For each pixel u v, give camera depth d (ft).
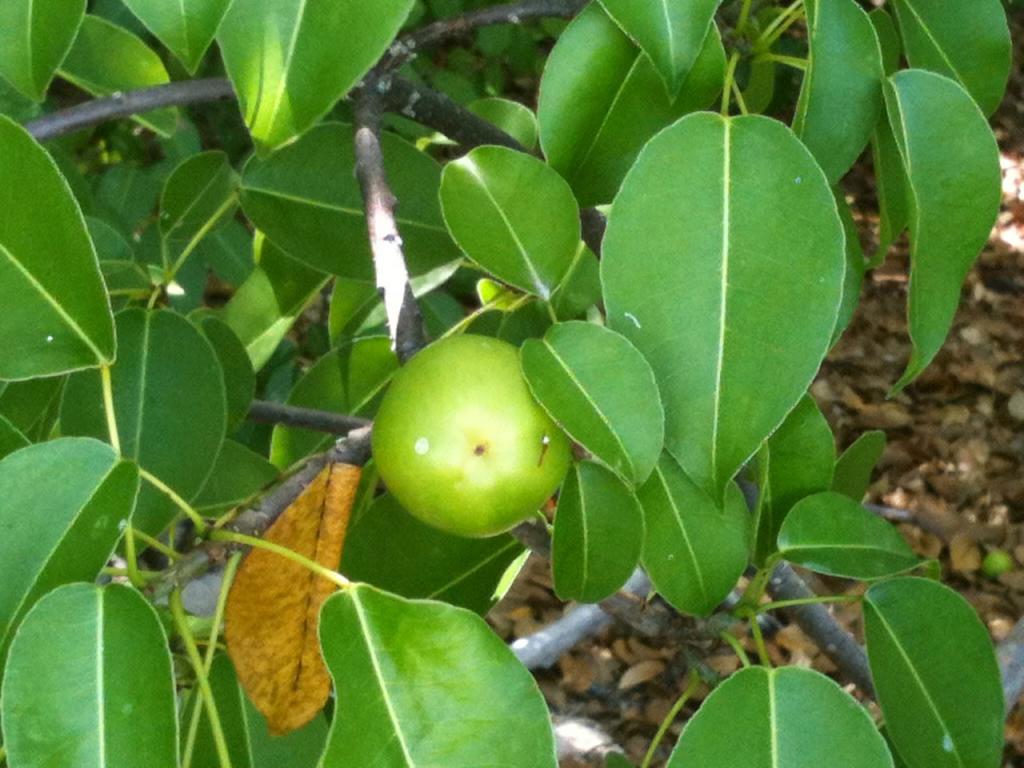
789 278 0.87
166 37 0.80
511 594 3.61
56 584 0.81
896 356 4.62
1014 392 4.48
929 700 1.05
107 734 0.77
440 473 0.85
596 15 0.95
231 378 1.35
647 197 0.88
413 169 1.23
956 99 0.93
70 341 0.89
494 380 0.86
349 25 0.84
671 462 1.03
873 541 1.09
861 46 0.93
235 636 0.92
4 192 0.87
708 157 0.89
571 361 0.86
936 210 0.94
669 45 0.87
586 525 0.98
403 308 0.90
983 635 1.05
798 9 0.97
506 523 0.87
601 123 0.97
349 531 1.14
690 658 1.09
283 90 0.84
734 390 0.86
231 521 0.88
